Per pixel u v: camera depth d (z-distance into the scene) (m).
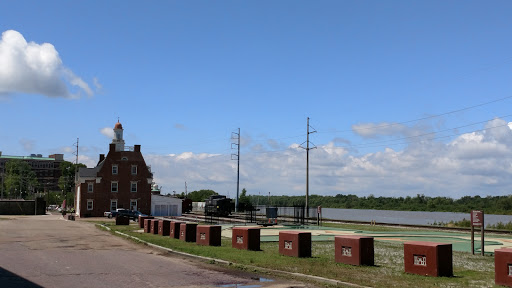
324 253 20.72
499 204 135.12
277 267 15.41
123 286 12.10
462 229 40.72
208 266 16.30
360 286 12.17
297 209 56.28
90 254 19.59
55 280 12.93
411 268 14.44
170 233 28.08
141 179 83.81
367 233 35.66
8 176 170.38
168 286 12.25
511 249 12.80
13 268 15.19
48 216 80.75
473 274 14.77
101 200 81.06
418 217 114.94
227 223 51.78
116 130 98.00
